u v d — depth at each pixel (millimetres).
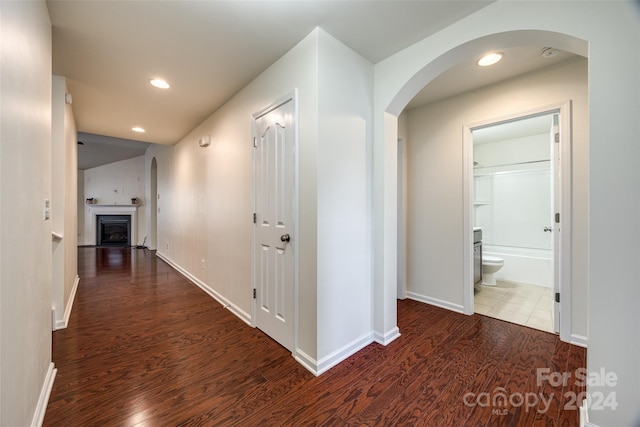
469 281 2631
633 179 1088
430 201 2922
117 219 7621
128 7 1514
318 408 1382
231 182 2758
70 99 2508
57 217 2322
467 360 1822
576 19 1248
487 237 4531
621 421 1105
